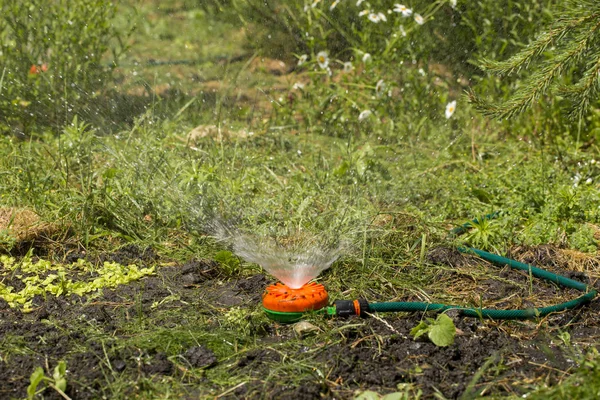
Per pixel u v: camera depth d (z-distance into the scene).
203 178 2.77
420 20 3.40
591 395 2.05
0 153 2.98
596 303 2.42
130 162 2.93
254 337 2.29
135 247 2.65
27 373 2.18
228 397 2.13
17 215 2.68
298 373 2.18
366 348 2.26
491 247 2.65
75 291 2.45
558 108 3.27
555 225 2.69
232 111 3.61
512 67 2.63
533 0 3.44
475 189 2.88
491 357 2.21
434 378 2.17
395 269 2.57
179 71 4.27
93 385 2.16
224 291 2.47
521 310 2.36
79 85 3.47
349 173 2.98
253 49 4.52
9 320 2.34
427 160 3.18
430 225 2.72
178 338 2.27
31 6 3.45
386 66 3.51
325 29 4.08
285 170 3.14
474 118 3.39
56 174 2.87
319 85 3.54
